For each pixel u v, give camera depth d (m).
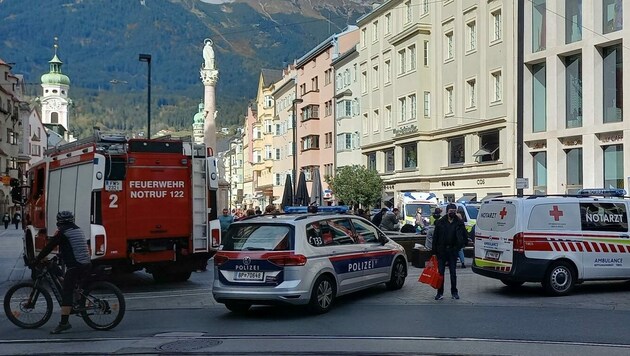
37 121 98.75
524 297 13.24
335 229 12.59
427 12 43.28
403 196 32.81
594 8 30.52
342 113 55.50
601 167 30.53
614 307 11.90
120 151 15.25
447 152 41.41
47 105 126.62
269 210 23.55
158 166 15.69
